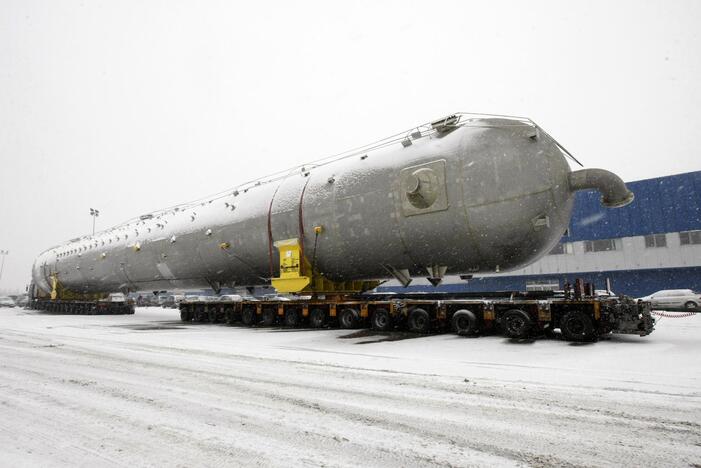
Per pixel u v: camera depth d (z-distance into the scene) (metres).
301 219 15.19
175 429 4.43
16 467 3.54
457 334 12.32
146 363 8.33
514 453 3.71
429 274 13.56
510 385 6.07
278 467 3.50
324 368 7.54
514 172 11.24
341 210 14.11
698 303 24.09
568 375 6.66
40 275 37.56
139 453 3.81
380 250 13.65
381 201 13.22
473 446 3.88
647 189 33.00
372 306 14.26
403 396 5.57
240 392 5.90
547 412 4.82
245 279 18.78
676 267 31.44
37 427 4.54
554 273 35.59
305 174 16.41
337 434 4.22
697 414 4.69
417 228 12.57
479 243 11.89
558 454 3.68
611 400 5.25
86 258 29.28
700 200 31.00
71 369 7.78
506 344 10.24
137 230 24.73
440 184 12.01
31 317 28.14
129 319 25.09
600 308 10.59
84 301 33.69
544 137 11.74
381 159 13.87
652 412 4.77
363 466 3.49
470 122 12.63
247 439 4.12
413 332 13.16
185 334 14.36
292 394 5.75
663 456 3.61
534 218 11.24
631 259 32.94
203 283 20.80
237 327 17.28
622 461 3.53
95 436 4.25
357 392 5.81
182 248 19.97
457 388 5.94
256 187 18.34
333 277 15.59
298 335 13.29
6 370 7.74
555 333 12.15
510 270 12.98
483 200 11.45
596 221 34.56
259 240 16.56
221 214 18.56
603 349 9.27
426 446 3.89
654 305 25.55
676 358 8.08
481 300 11.86
